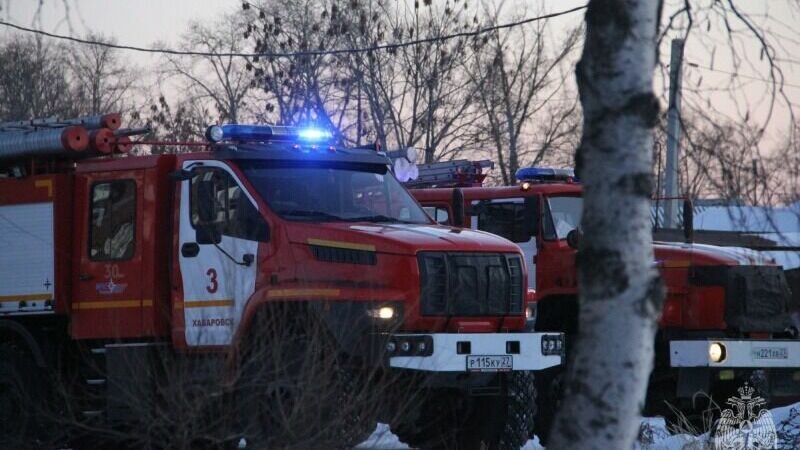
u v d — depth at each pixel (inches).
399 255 924.6
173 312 997.2
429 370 900.6
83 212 1062.4
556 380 1192.2
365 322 905.5
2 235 1091.9
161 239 1015.6
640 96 561.0
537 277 1296.8
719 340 1184.8
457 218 1179.9
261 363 799.7
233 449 824.3
